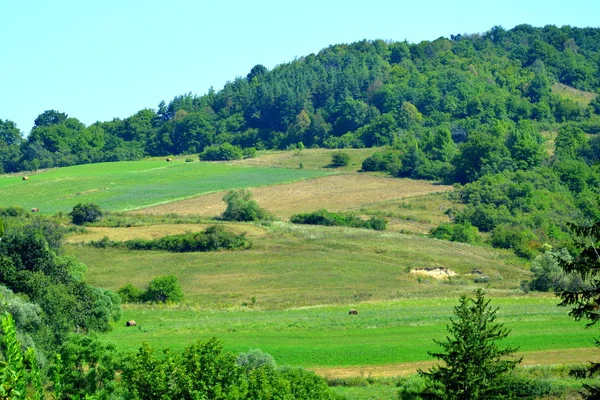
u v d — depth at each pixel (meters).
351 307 133.88
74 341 76.56
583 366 85.06
